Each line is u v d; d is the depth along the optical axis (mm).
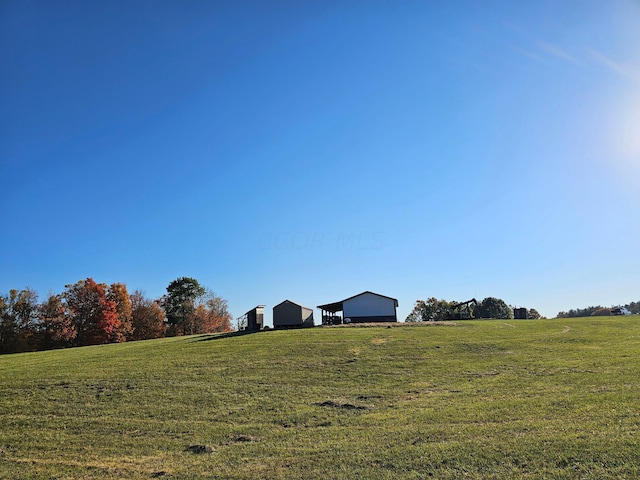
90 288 72000
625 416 12898
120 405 18594
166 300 97875
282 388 20391
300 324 52344
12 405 19219
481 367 23016
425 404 16781
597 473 9547
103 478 11914
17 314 67812
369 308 55906
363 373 22781
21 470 12711
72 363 29344
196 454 13258
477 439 12195
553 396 16094
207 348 32844
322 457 12133
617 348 26016
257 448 13336
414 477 10336
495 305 101125
